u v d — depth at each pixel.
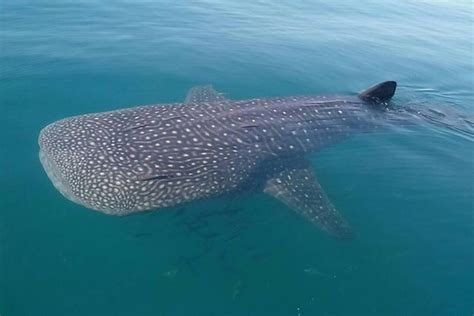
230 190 7.22
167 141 7.01
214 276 6.25
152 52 12.74
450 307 6.09
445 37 18.41
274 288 6.18
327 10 19.56
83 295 5.86
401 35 17.73
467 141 10.09
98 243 6.60
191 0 17.88
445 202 8.06
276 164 7.87
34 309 5.61
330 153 9.02
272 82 12.16
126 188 6.45
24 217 6.82
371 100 10.60
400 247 7.01
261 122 8.12
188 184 6.79
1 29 12.78
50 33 12.99
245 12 17.45
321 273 6.45
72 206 7.05
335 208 7.56
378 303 6.09
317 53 14.34
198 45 13.66
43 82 10.50
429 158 9.27
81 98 10.16
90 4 15.61
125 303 5.82
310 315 5.88
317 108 9.30
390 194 8.18
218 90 11.45
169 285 6.09
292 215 7.34
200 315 5.79
